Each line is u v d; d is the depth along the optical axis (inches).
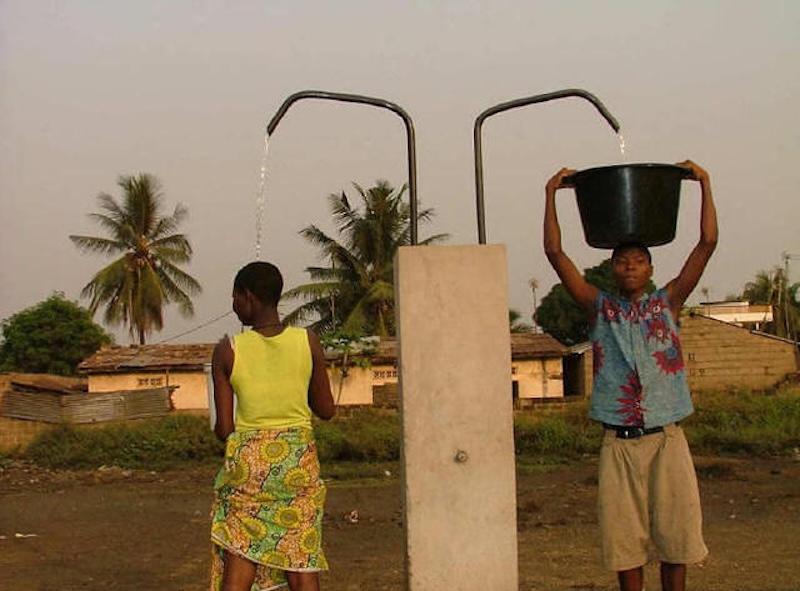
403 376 181.5
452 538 180.5
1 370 1480.1
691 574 283.0
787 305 1836.9
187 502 603.2
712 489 593.3
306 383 175.6
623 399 175.2
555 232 186.1
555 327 1673.2
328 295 1349.7
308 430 175.3
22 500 628.1
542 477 713.6
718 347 1192.2
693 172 185.0
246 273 179.8
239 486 170.7
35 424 1003.3
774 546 342.3
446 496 180.7
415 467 180.4
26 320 1503.4
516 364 1165.7
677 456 173.6
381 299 1314.0
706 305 1626.5
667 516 173.5
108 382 1133.1
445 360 181.9
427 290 182.4
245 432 172.6
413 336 181.6
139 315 1512.1
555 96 199.5
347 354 1103.0
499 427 182.5
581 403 1005.2
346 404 1102.4
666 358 176.2
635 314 178.7
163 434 935.7
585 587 270.2
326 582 290.0
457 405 181.8
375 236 1350.9
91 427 1000.9
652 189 180.4
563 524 441.7
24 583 298.2
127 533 438.6
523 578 286.8
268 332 177.3
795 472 703.1
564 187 194.4
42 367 1488.7
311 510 173.0
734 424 970.1
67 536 427.8
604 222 182.4
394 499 593.9
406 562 182.1
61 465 909.2
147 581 303.3
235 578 170.1
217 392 175.5
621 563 175.6
